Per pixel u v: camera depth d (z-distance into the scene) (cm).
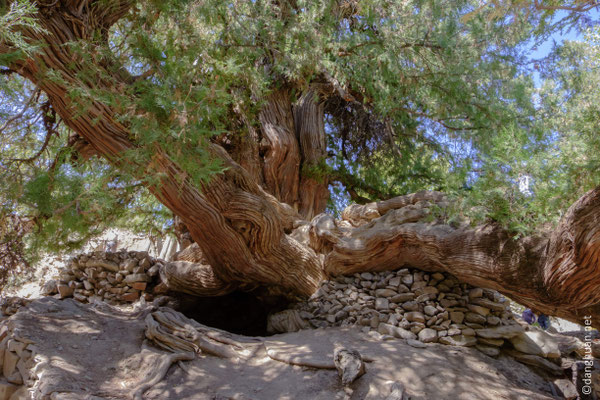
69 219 532
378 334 664
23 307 688
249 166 1020
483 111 805
